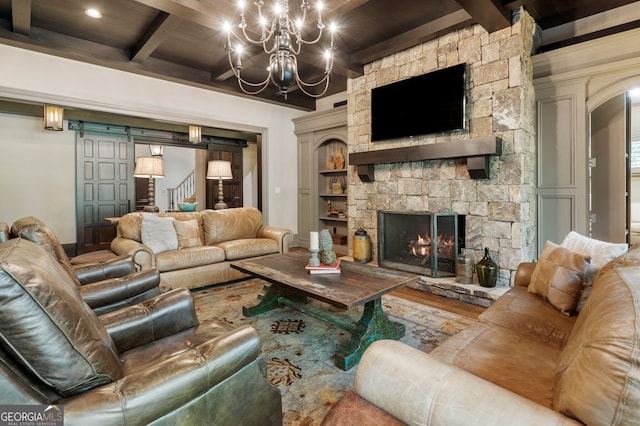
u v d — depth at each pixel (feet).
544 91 11.55
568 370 2.74
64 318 3.14
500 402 2.53
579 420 2.37
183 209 16.35
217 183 25.61
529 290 6.75
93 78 13.83
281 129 20.51
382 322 7.66
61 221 19.45
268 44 12.42
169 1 8.91
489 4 9.29
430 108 12.16
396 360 3.10
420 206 12.87
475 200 11.41
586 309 3.63
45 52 12.51
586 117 10.89
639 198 19.19
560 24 11.90
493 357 4.34
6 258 3.07
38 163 18.76
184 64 15.20
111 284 6.95
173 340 5.28
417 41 12.30
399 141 13.47
